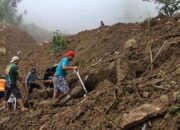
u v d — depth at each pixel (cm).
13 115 1101
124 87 968
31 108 1129
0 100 1294
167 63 1060
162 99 871
